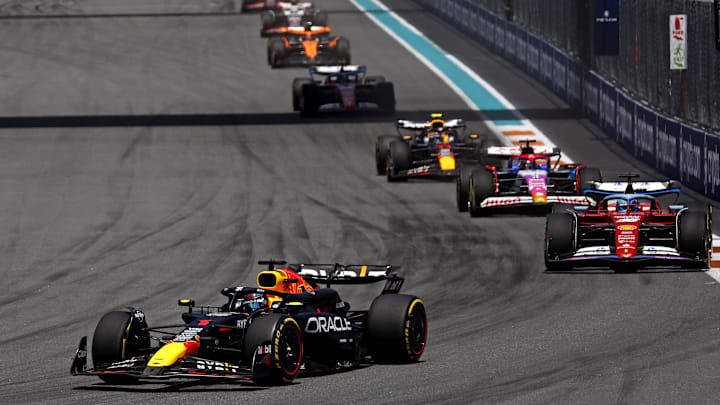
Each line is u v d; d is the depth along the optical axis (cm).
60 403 3997
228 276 7150
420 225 8631
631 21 12194
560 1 15575
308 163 11600
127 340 4291
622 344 4941
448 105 14800
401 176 10275
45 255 7975
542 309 5909
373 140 12800
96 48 19162
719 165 9156
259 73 17225
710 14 9694
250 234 8475
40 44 19512
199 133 13212
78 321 6069
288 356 4181
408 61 18075
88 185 10656
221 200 9881
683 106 10281
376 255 7638
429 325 5647
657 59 11319
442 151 10156
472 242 7962
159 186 10569
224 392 4106
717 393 3947
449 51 18888
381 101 14000
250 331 4109
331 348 4509
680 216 6638
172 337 4303
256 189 10356
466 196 9006
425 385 4212
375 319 4603
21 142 12750
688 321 5412
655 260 6662
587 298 6125
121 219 9200
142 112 14525
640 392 4000
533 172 8725
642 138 11281
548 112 14188
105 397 4075
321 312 4512
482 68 17425
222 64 17900
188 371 3988
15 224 9094
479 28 19688
